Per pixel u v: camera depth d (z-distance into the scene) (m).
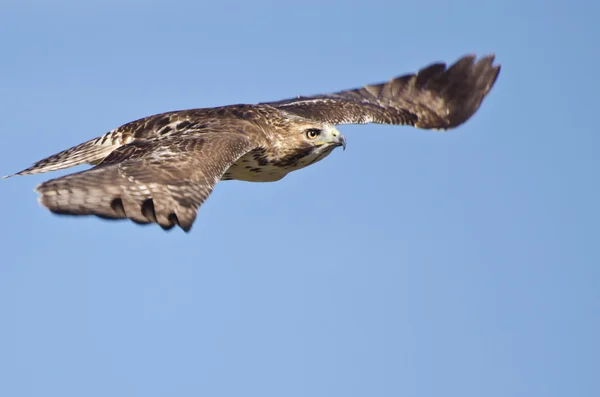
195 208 13.47
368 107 20.09
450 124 20.61
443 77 21.02
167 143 14.66
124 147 14.80
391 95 20.84
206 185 13.84
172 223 13.22
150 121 16.42
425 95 20.89
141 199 13.34
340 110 19.64
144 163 13.87
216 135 15.19
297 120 18.23
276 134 17.89
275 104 19.72
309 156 18.30
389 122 19.98
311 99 20.16
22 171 16.20
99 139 16.48
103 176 13.42
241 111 17.75
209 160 14.27
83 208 13.00
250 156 17.70
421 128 20.39
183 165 13.96
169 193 13.49
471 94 20.94
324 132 18.31
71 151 16.45
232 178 18.41
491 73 21.03
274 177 18.48
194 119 16.48
